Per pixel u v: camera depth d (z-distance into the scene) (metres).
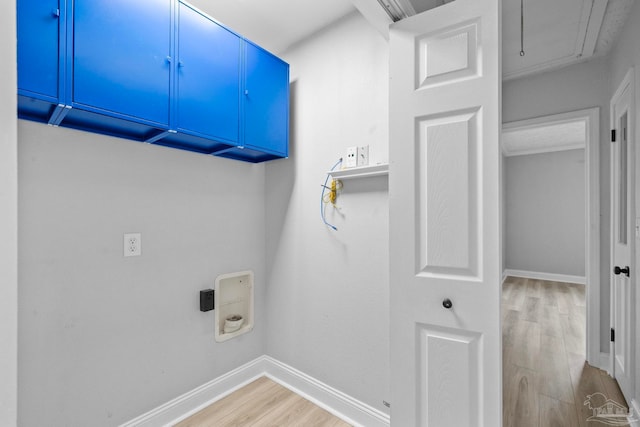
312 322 1.99
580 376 2.21
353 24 1.82
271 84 1.93
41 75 1.06
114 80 1.24
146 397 1.64
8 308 0.48
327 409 1.87
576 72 2.38
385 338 1.66
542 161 5.57
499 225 1.08
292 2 1.76
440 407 1.18
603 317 2.30
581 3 1.76
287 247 2.15
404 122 1.26
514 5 1.79
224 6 1.78
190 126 1.50
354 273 1.79
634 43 1.71
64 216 1.37
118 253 1.54
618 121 2.05
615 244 2.10
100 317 1.48
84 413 1.43
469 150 1.13
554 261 5.46
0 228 0.48
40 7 1.07
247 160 2.14
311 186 2.02
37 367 1.30
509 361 2.46
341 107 1.86
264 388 2.09
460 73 1.15
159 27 1.39
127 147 1.57
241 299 2.17
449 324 1.16
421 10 1.33
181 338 1.79
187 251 1.83
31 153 1.28
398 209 1.27
